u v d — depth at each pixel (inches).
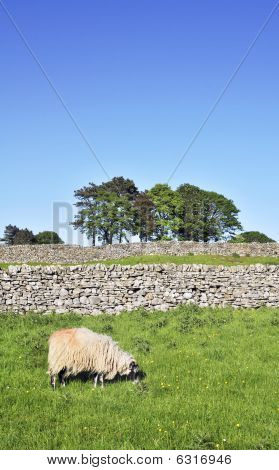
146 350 650.8
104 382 535.5
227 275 1012.5
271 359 625.9
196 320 823.1
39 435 405.1
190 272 1002.1
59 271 960.9
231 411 454.6
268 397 492.1
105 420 432.5
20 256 2054.6
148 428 415.8
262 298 1013.2
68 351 511.5
